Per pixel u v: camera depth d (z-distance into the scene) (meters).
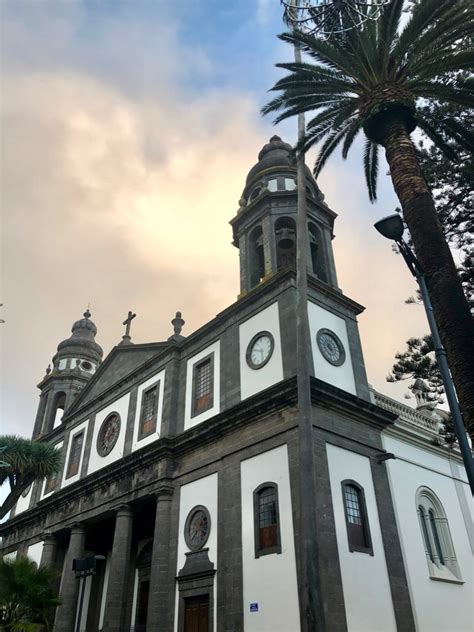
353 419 18.41
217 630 16.02
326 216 25.09
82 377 37.25
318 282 20.97
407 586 16.64
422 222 12.74
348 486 16.89
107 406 27.69
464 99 14.59
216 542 17.64
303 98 16.47
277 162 25.97
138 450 22.12
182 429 21.80
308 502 12.19
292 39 15.38
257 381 19.17
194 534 18.72
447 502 21.62
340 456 17.09
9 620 16.55
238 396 19.66
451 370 11.24
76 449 29.17
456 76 16.89
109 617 19.64
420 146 19.50
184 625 17.41
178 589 18.25
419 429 21.81
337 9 14.34
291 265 20.36
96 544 27.34
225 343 21.72
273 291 20.56
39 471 24.30
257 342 20.16
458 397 11.02
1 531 32.28
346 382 19.59
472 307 17.47
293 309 19.20
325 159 18.06
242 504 17.25
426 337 19.59
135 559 24.39
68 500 26.70
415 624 16.14
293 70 17.05
